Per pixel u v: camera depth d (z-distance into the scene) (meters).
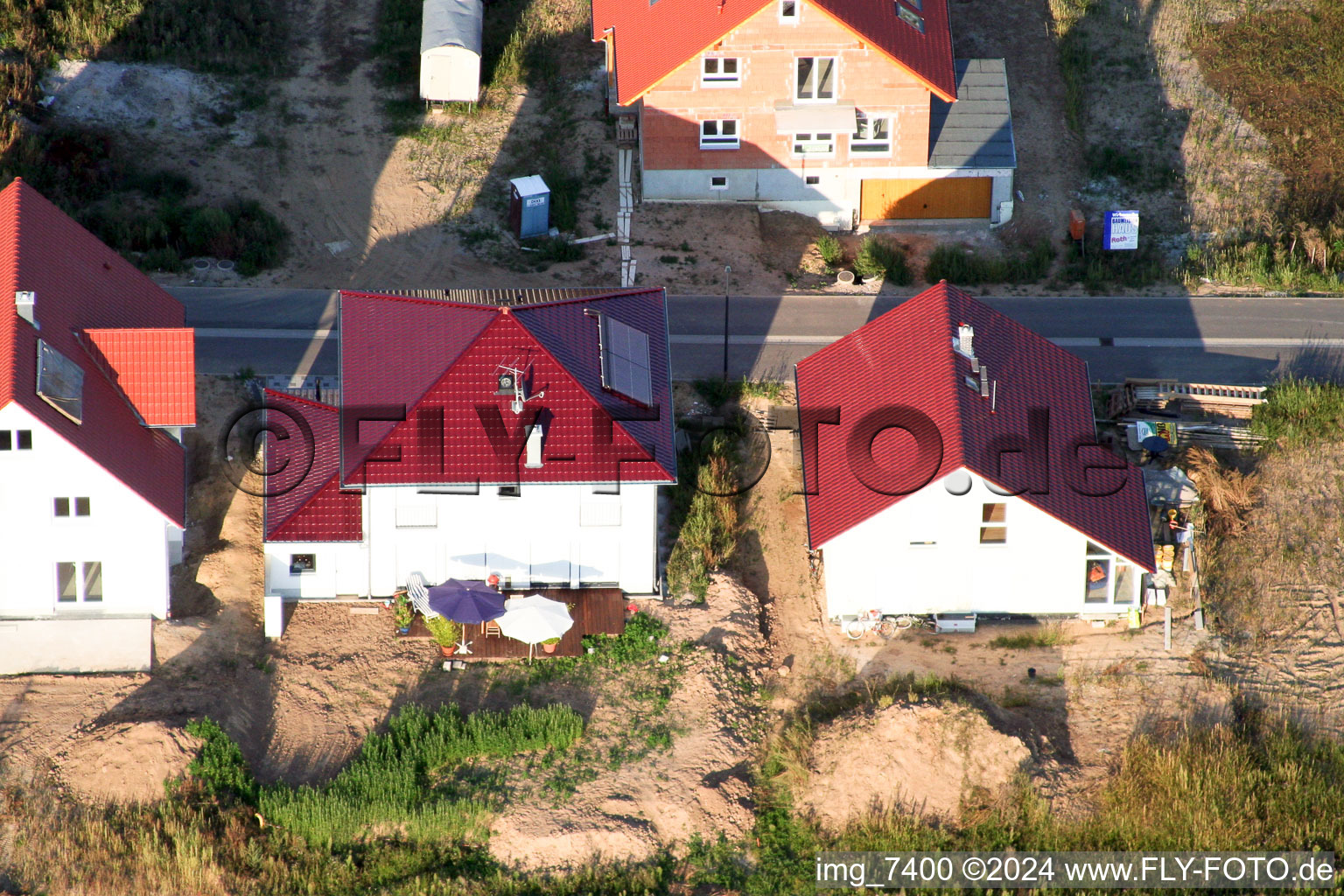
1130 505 35.25
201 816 30.28
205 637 33.97
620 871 30.41
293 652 34.03
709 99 47.62
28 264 34.34
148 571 33.69
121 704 32.41
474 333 34.94
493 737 31.86
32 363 32.22
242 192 48.12
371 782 30.92
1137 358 43.31
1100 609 35.16
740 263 46.91
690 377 41.81
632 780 31.61
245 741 32.12
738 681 33.81
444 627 33.59
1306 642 35.00
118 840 29.98
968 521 33.88
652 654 34.31
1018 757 31.34
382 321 36.38
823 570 36.06
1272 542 37.28
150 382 34.81
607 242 47.41
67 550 33.22
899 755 31.55
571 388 34.47
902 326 37.41
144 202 46.88
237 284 44.41
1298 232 48.09
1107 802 30.91
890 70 47.38
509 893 29.95
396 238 47.00
